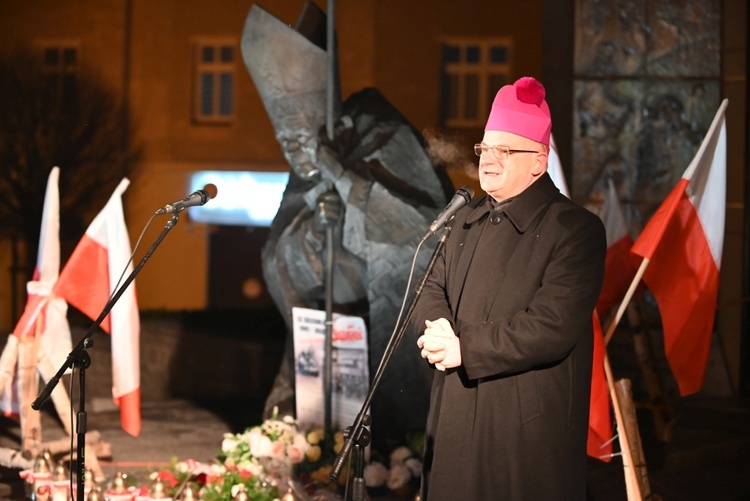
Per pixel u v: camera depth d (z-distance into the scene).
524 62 19.97
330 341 7.33
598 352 5.86
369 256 7.30
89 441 7.89
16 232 21.14
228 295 22.34
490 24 20.05
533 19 19.91
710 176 5.80
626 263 7.57
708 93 11.12
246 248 22.41
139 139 22.27
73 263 6.99
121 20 22.25
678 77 11.15
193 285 22.30
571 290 3.94
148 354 13.76
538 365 3.96
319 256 7.79
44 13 22.05
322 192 7.53
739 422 9.70
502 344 3.90
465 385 4.12
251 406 11.13
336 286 7.78
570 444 4.01
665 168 11.20
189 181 22.33
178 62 22.34
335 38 7.31
